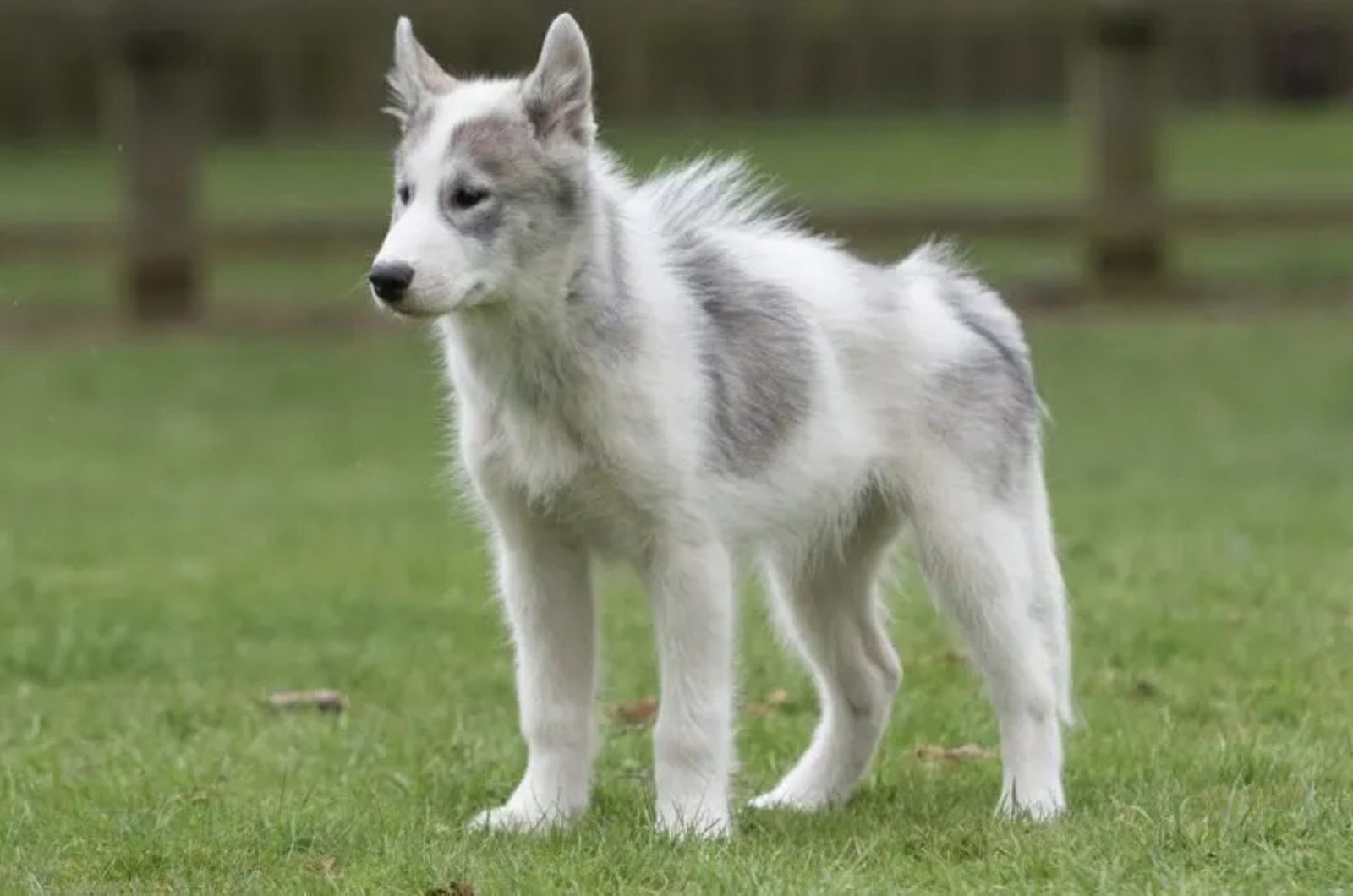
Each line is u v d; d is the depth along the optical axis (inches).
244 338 1104.8
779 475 373.4
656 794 366.3
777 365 373.4
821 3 1267.2
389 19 1195.3
